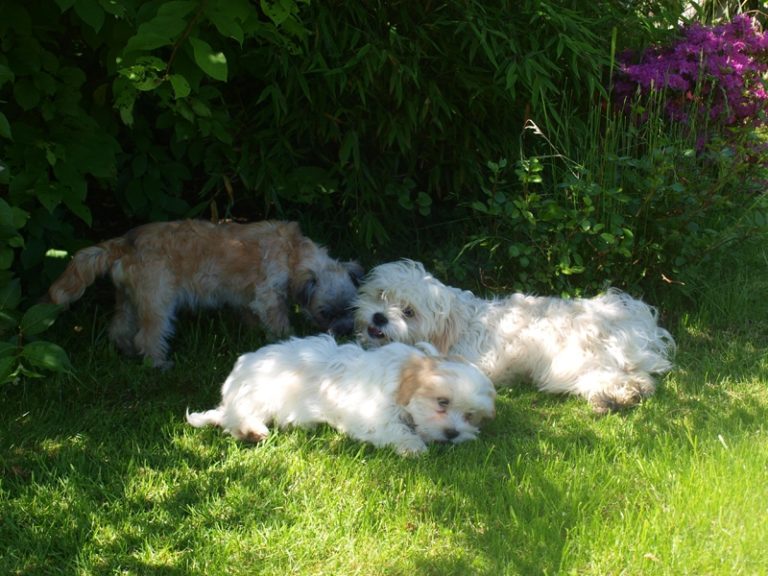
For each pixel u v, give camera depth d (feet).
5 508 5.51
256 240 7.08
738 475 5.74
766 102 8.55
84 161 6.58
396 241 8.20
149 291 6.82
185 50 6.42
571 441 6.18
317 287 7.16
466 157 7.92
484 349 6.91
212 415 6.18
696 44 8.86
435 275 7.84
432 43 7.47
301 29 6.61
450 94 7.78
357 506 5.57
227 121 7.20
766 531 5.38
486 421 6.24
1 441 6.01
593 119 8.11
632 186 7.58
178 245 6.91
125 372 6.73
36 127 6.54
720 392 6.71
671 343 7.11
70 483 5.67
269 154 7.50
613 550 5.29
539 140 8.07
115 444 6.05
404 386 6.02
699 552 5.29
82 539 5.33
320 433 6.17
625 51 8.86
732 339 7.36
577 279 7.55
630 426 6.33
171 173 7.32
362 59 7.36
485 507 5.59
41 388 6.51
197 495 5.63
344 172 7.72
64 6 5.97
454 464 5.89
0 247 6.02
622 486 5.73
